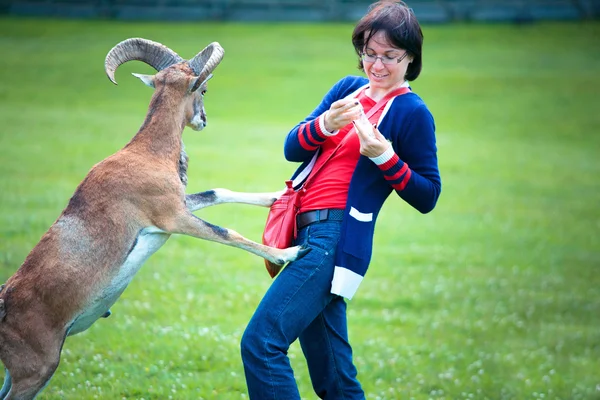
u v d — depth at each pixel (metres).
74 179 13.23
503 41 30.50
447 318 8.48
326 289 3.93
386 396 5.88
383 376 6.40
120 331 6.68
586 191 15.37
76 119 18.77
